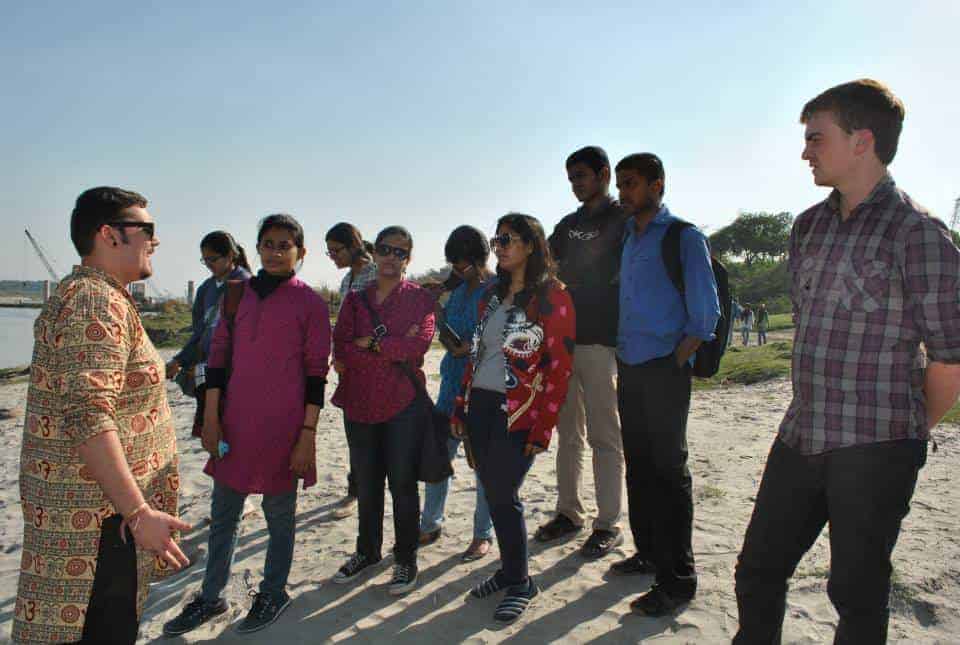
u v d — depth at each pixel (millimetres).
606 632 3059
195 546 4453
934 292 1960
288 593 3637
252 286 3400
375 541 3805
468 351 4125
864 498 2062
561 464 4285
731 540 4090
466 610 3355
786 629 2953
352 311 3709
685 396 3314
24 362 29625
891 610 3137
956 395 2035
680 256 3279
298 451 3266
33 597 2008
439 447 3629
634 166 3459
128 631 2039
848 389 2113
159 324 37375
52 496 2018
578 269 4086
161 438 2305
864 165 2133
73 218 2197
